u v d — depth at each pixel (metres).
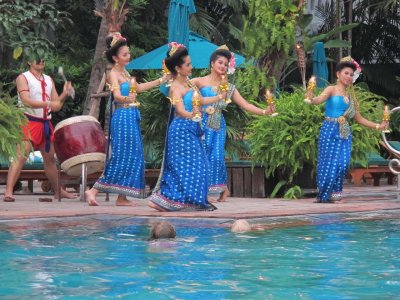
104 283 5.51
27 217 9.83
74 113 26.72
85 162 13.36
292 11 15.70
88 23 28.36
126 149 12.30
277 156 14.30
